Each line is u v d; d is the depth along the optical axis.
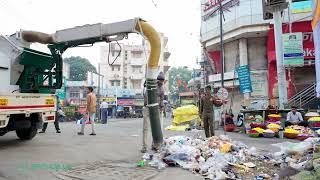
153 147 8.88
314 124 14.44
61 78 11.29
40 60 10.70
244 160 7.60
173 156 7.23
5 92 8.70
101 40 10.15
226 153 7.81
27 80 10.42
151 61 8.98
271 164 7.30
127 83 67.00
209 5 30.28
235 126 18.44
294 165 6.30
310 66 23.62
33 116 10.38
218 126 20.36
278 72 18.52
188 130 17.72
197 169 6.63
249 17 25.36
